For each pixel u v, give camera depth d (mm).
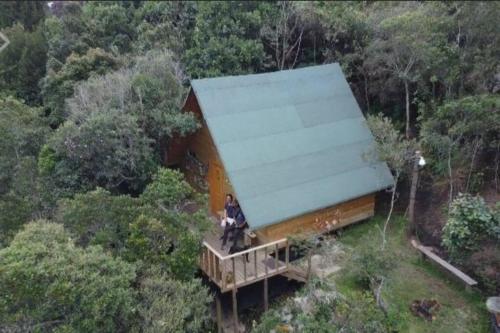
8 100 15352
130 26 22156
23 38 22422
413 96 17172
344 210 14008
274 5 21734
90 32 21172
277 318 9969
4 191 13203
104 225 9867
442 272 12055
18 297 7039
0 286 7012
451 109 12789
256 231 13023
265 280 12039
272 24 21141
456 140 13102
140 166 13711
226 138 12711
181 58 19672
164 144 15578
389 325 9914
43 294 7168
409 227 13797
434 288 11516
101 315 7375
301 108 14539
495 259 10812
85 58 18047
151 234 9500
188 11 21859
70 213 9844
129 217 9953
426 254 12344
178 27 21125
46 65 20219
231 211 12969
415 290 11469
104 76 16547
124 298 7730
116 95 14734
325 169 13531
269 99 14188
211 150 14727
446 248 11945
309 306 9781
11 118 14109
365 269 10438
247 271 12055
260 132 13336
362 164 14141
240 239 13430
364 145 14617
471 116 12398
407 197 15227
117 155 13195
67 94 17281
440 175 14484
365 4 21891
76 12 24109
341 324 8742
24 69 21328
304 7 20219
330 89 15516
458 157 13680
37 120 15625
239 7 21469
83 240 9789
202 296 8938
